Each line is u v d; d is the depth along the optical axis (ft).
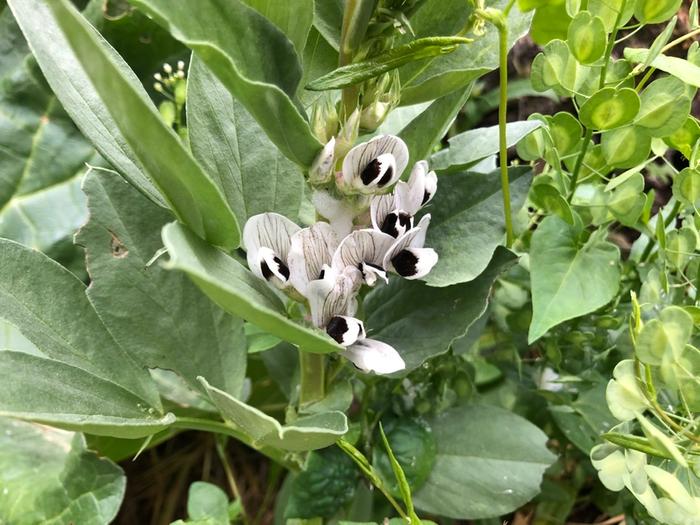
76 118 0.51
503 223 0.58
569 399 0.73
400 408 0.69
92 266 0.58
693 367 0.47
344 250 0.49
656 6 0.55
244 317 0.45
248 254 0.50
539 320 0.59
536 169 0.90
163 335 0.59
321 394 0.61
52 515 0.70
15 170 0.98
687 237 0.59
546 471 0.77
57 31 0.53
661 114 0.56
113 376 0.57
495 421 0.69
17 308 0.55
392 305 0.61
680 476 0.54
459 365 0.72
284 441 0.49
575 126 0.62
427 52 0.45
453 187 0.59
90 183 0.58
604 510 0.77
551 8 0.64
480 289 0.58
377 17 0.47
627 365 0.51
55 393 0.52
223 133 0.56
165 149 0.41
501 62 0.53
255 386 0.91
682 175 0.58
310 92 0.57
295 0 0.46
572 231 0.63
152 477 1.03
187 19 0.41
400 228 0.50
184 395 0.76
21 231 0.96
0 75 0.99
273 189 0.58
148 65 0.99
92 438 0.75
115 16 0.96
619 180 0.61
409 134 0.58
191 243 0.45
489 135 0.62
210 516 0.68
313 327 0.50
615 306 0.68
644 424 0.46
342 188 0.49
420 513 0.77
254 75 0.45
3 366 0.51
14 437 0.76
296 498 0.66
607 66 0.59
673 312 0.46
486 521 0.78
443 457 0.68
